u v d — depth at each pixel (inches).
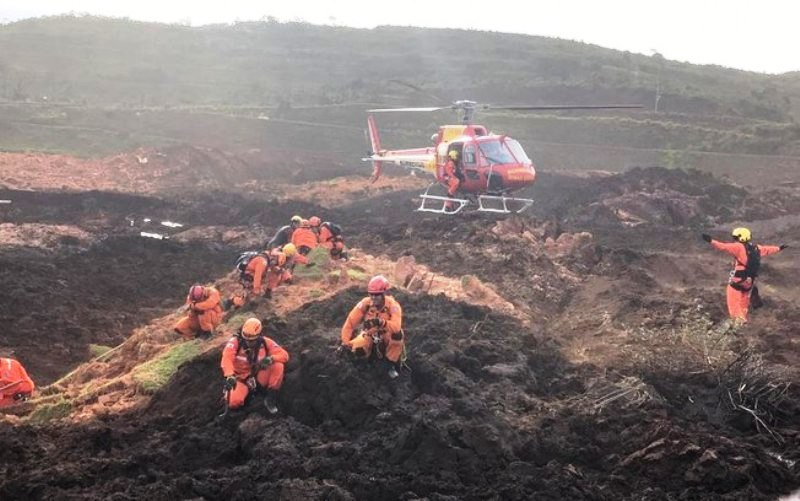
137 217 1165.1
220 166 1643.7
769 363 480.4
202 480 339.9
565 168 1913.1
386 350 421.4
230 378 398.9
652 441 377.4
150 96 2797.7
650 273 732.7
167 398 454.0
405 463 353.1
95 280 829.8
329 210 1175.0
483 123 2175.2
